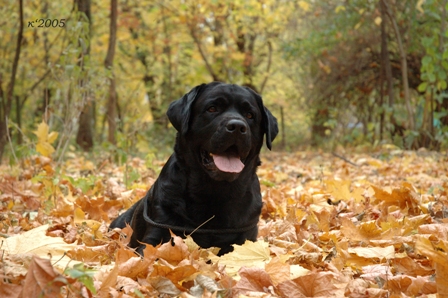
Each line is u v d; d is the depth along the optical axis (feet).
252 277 10.53
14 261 10.61
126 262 11.07
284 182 32.24
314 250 14.06
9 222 17.46
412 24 54.54
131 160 40.29
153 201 14.34
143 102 98.84
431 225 13.42
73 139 59.52
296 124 111.75
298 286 10.09
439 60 45.37
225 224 13.93
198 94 14.42
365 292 10.22
